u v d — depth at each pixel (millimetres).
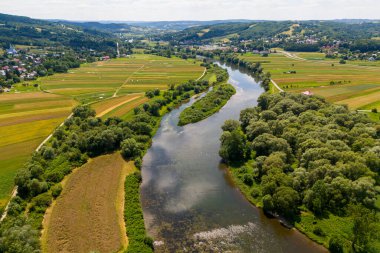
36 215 75562
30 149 109750
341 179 76062
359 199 73938
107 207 80562
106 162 104875
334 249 64438
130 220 75562
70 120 133125
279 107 133875
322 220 72375
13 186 86562
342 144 91875
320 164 82562
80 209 79500
